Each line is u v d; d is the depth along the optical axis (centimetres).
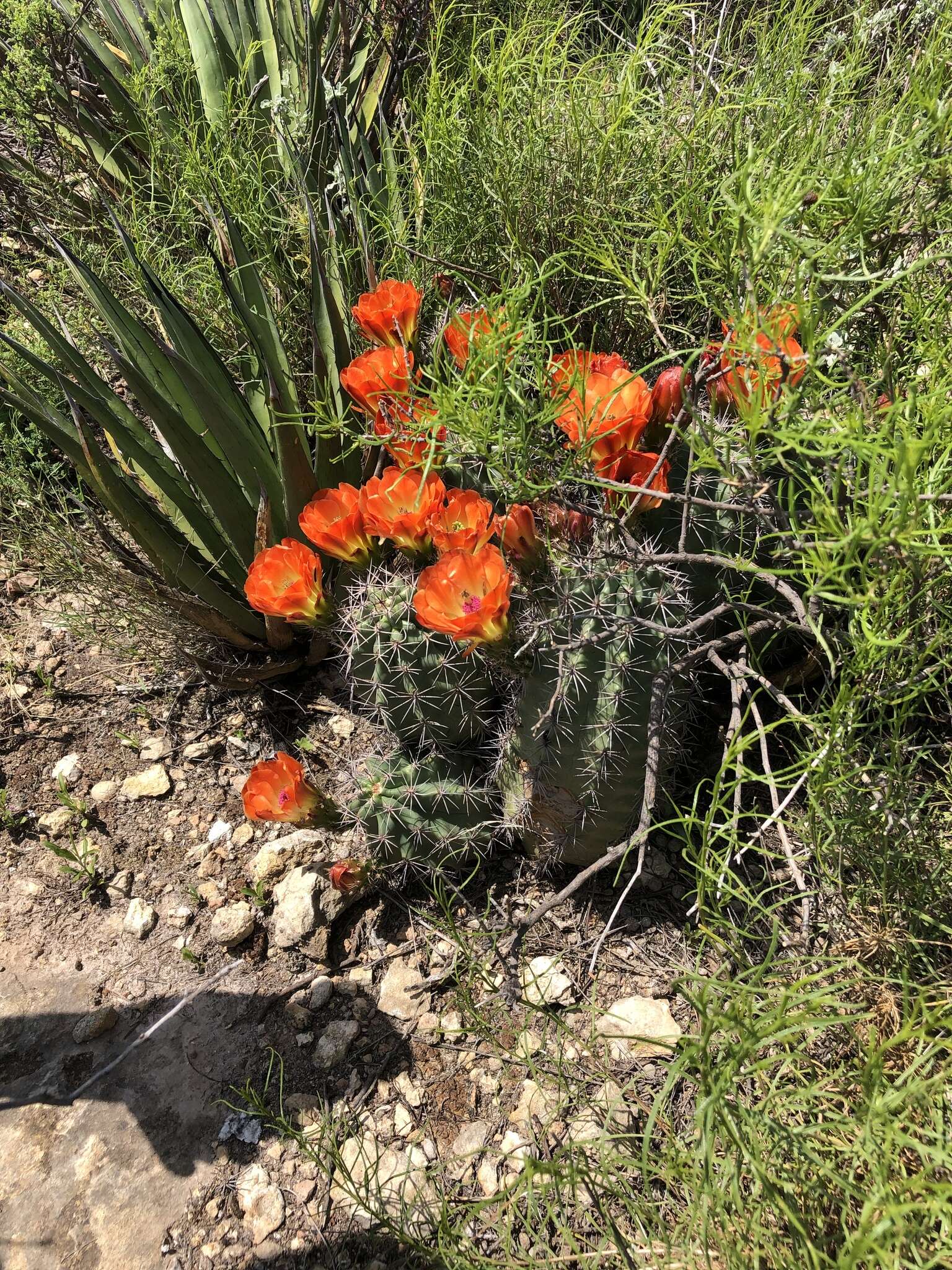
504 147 195
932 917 139
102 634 228
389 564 187
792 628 155
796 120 174
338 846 192
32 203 281
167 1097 166
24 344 251
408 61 283
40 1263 149
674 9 201
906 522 102
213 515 218
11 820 201
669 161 183
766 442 142
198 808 203
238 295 196
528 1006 149
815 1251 93
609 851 148
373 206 237
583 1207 132
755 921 166
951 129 131
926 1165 103
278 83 265
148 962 182
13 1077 170
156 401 189
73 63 284
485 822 176
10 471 242
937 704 173
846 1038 135
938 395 111
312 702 221
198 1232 151
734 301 120
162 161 262
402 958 179
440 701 169
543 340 141
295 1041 170
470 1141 155
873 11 219
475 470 174
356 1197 132
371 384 152
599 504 155
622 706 147
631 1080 152
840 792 137
